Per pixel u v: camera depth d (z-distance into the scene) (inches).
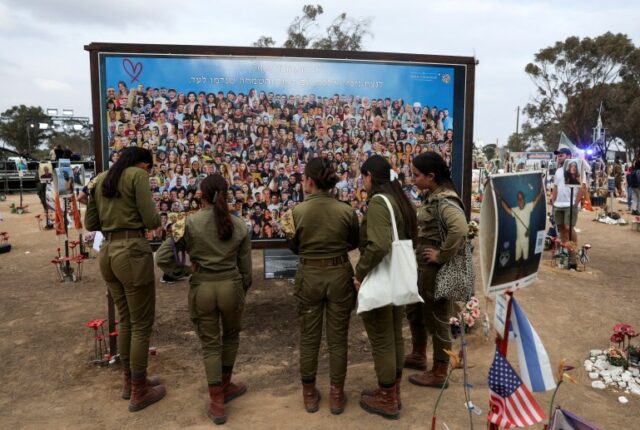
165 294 280.7
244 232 144.3
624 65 1955.0
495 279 90.6
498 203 89.0
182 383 165.8
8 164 1053.2
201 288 137.3
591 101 1985.7
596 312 233.3
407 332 215.5
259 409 145.3
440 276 144.3
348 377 167.0
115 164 143.2
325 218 135.1
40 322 232.8
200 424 136.7
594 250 403.9
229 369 150.0
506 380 89.0
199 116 194.7
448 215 139.3
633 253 390.6
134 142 190.1
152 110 190.2
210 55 192.9
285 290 279.9
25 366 182.5
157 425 136.9
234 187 201.0
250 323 227.8
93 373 175.0
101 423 138.6
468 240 155.3
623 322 220.8
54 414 145.0
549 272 313.0
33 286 299.7
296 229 137.2
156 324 228.4
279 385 164.2
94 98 185.6
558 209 337.7
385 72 206.1
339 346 138.9
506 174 93.4
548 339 199.0
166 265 137.9
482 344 192.4
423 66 207.9
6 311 250.5
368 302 125.4
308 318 139.0
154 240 195.2
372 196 131.8
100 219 144.8
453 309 162.9
